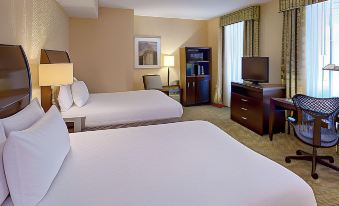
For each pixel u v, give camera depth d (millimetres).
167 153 1705
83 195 1187
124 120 3191
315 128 2736
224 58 6715
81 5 4230
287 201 1189
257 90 4379
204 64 7195
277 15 4852
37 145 1220
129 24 5797
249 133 4480
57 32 4160
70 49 5477
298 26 4203
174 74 7234
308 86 4242
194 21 7230
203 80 7098
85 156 1665
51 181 1273
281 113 4438
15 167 1120
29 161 1145
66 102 3090
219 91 6891
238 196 1165
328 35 3873
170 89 6758
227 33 6543
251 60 4867
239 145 1867
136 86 6855
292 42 4316
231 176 1351
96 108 3256
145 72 6902
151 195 1179
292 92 4355
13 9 2217
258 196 1169
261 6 5277
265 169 1431
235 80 6293
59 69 2818
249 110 4691
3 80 1813
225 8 5691
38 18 3047
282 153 3523
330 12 3812
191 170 1436
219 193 1189
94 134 2166
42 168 1191
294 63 4320
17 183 1120
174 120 3443
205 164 1511
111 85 5828
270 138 4094
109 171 1438
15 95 2021
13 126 1452
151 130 2279
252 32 5488
